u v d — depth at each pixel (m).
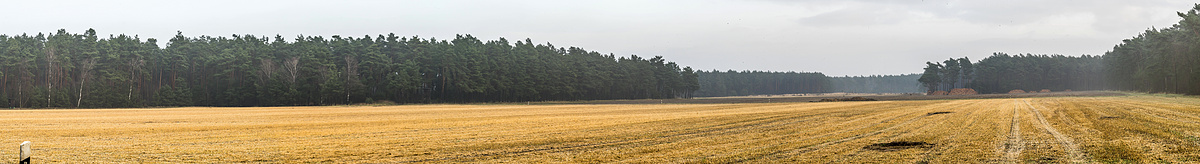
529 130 23.56
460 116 38.12
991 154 13.36
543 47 139.50
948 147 14.92
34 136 22.41
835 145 15.91
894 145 15.72
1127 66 129.75
